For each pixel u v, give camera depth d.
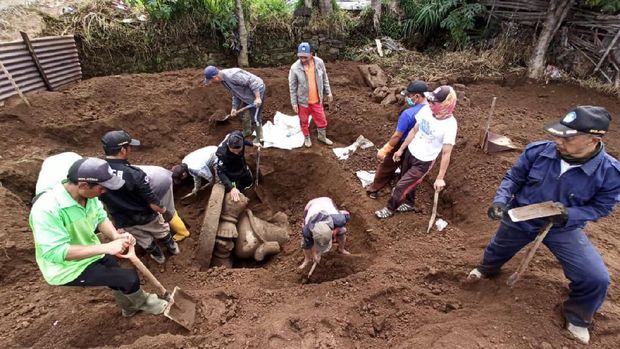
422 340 3.21
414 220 4.94
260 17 8.76
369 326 3.47
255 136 6.63
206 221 4.85
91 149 6.17
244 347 3.19
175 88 7.27
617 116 7.23
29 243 4.20
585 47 8.16
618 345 3.18
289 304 3.77
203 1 8.31
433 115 4.20
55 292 3.88
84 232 3.13
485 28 9.05
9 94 6.23
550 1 7.76
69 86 7.43
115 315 3.65
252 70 8.27
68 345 3.40
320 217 3.86
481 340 3.16
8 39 7.16
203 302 3.80
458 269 4.01
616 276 3.76
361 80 8.20
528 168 3.07
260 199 6.17
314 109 6.11
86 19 7.93
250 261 5.40
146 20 8.23
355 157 6.28
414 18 9.47
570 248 2.99
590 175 2.71
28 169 5.28
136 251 4.83
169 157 6.38
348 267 4.51
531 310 3.41
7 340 3.35
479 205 5.01
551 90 8.04
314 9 8.94
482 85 8.25
